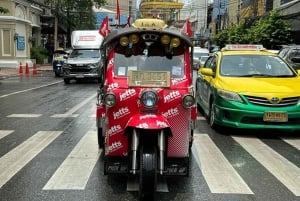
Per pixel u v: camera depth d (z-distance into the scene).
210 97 9.84
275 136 8.85
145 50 5.86
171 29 5.79
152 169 4.88
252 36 30.02
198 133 9.05
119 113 5.39
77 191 5.34
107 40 5.80
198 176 6.00
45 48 48.09
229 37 38.56
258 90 8.62
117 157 5.46
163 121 5.12
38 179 5.79
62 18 46.22
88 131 9.06
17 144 7.83
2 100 14.38
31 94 16.44
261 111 8.41
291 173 6.21
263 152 7.47
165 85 5.44
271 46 28.12
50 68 37.75
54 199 5.06
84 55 24.05
